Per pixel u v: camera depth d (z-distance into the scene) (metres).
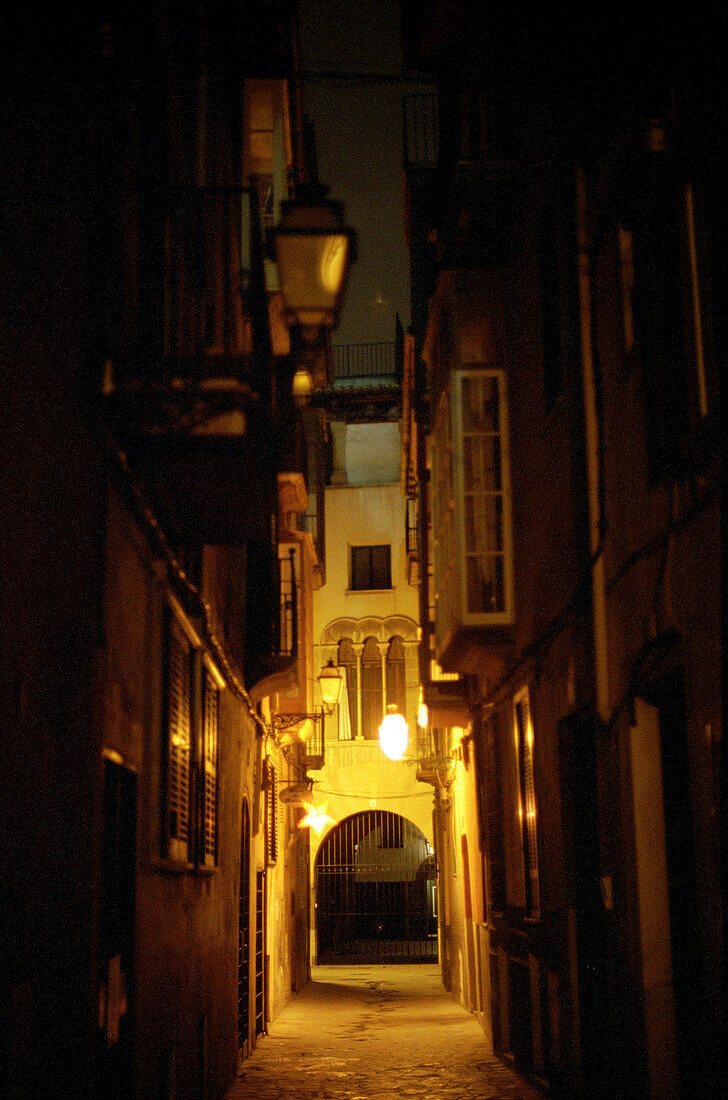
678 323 6.04
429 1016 18.17
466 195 10.20
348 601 32.34
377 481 33.91
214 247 9.41
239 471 7.43
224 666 11.19
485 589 10.36
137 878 6.96
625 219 6.82
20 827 4.83
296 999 22.31
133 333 7.00
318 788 31.36
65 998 5.37
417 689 31.56
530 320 9.66
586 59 7.52
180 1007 8.57
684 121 5.76
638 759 6.73
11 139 5.14
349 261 6.05
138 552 7.21
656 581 6.17
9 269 5.01
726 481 5.12
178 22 8.57
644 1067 6.43
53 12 5.89
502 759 12.36
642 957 6.52
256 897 15.41
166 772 7.75
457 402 10.16
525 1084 10.76
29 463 5.17
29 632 5.07
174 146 8.25
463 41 11.16
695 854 5.55
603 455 7.35
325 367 17.48
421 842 35.66
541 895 10.01
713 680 5.29
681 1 5.74
